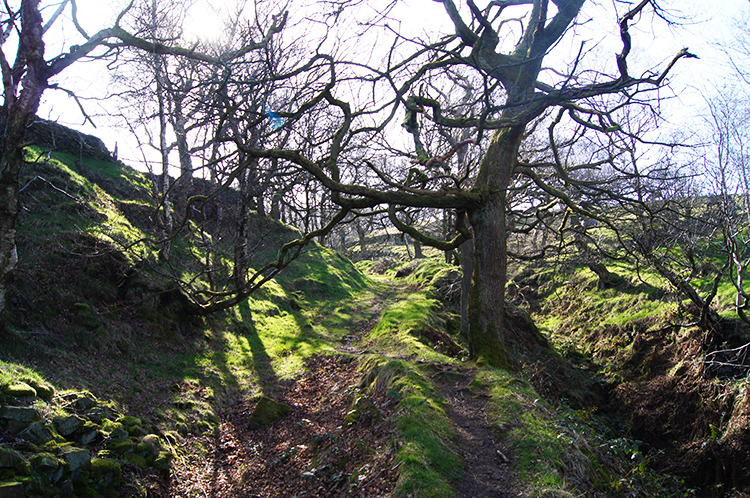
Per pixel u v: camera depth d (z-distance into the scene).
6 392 5.96
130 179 18.38
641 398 15.12
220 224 14.99
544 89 9.80
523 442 6.78
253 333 14.71
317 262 26.38
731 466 11.37
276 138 12.67
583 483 6.16
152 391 9.09
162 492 6.64
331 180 8.01
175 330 11.77
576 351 19.59
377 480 6.13
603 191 10.80
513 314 19.31
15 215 7.50
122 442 6.70
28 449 5.46
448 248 9.52
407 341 13.05
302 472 7.12
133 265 11.36
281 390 11.11
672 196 15.24
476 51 7.71
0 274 7.33
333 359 12.90
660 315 17.53
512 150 9.80
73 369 8.20
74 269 10.43
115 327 10.25
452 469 6.24
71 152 17.59
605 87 7.29
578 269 25.48
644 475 7.79
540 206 13.32
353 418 8.27
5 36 7.19
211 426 8.96
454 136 15.10
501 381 8.83
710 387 13.20
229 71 7.86
